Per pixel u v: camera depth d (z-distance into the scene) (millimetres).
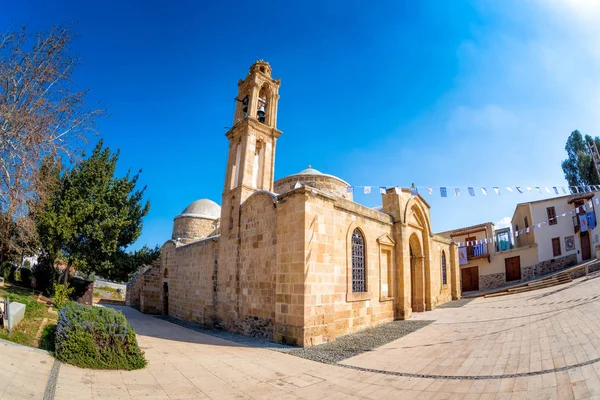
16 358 6973
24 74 12711
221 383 7594
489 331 12258
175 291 25156
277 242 13641
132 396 6395
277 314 13039
